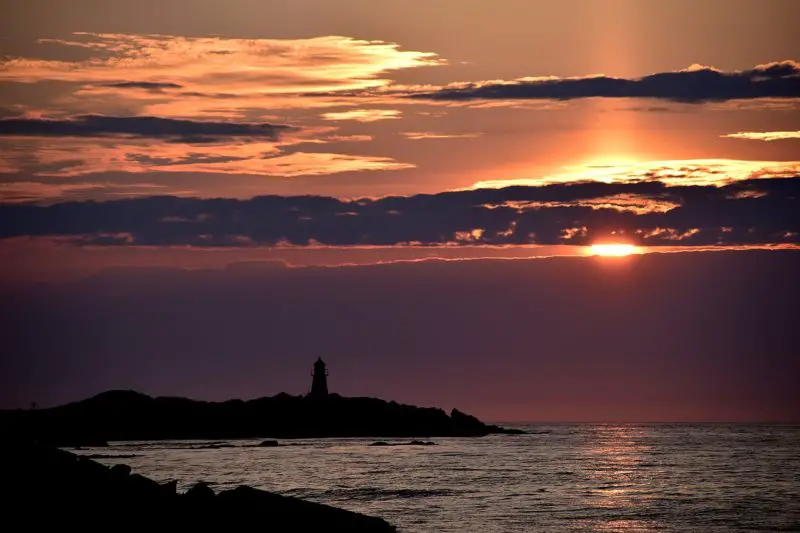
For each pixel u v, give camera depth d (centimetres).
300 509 11175
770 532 13562
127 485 11600
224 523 10925
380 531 11206
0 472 11388
